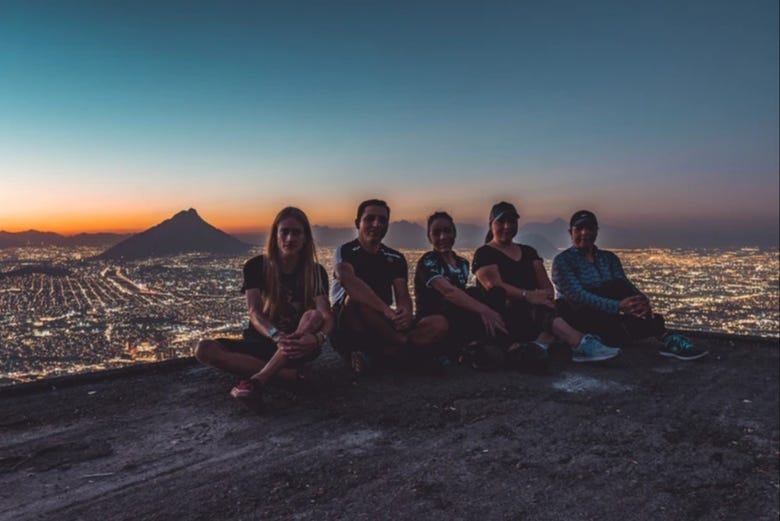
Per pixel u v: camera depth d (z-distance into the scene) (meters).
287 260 2.91
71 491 1.71
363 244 3.33
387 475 1.87
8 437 2.16
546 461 2.02
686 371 3.39
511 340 3.57
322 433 2.27
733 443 2.25
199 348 2.63
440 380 3.13
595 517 1.62
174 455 2.02
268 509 1.61
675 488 1.83
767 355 3.80
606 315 3.79
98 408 2.54
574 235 3.87
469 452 2.09
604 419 2.51
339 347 3.32
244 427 2.33
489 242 3.87
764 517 1.65
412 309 3.41
